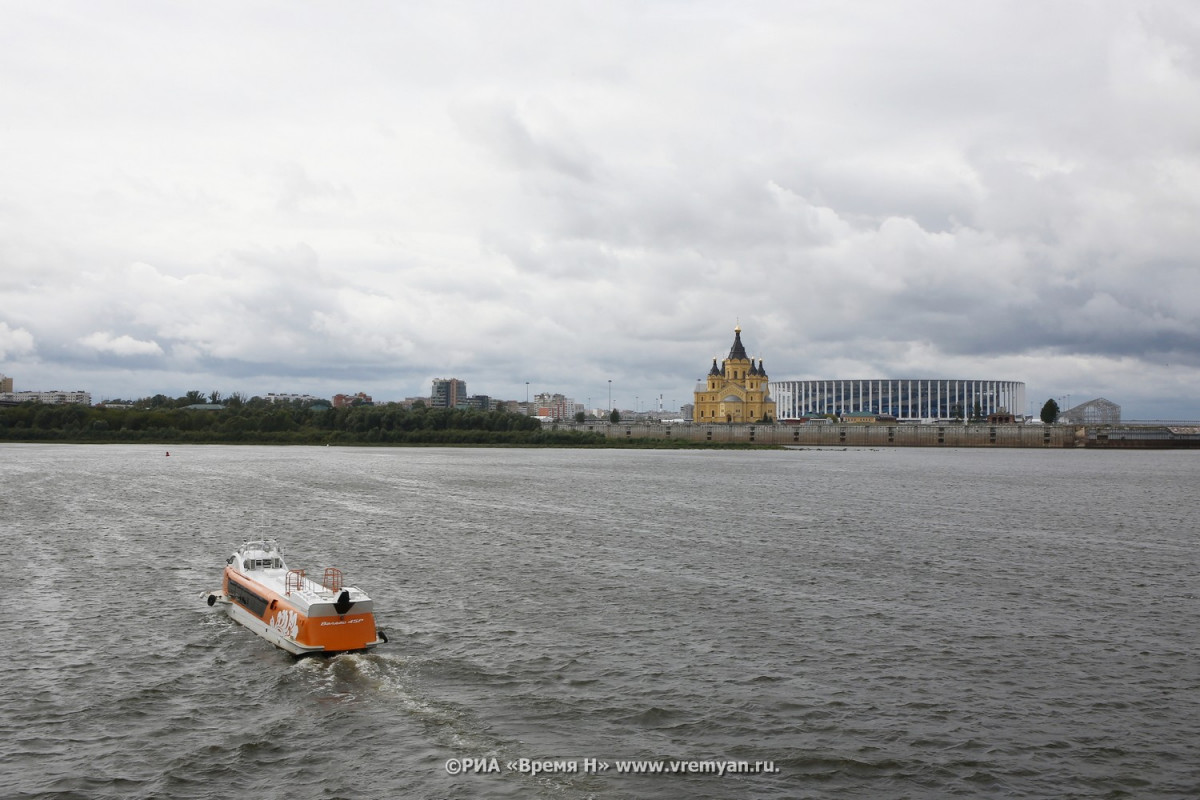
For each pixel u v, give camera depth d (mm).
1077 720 40344
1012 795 33438
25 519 102438
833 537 95500
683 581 69688
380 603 60656
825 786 33969
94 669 45781
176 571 71375
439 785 33625
